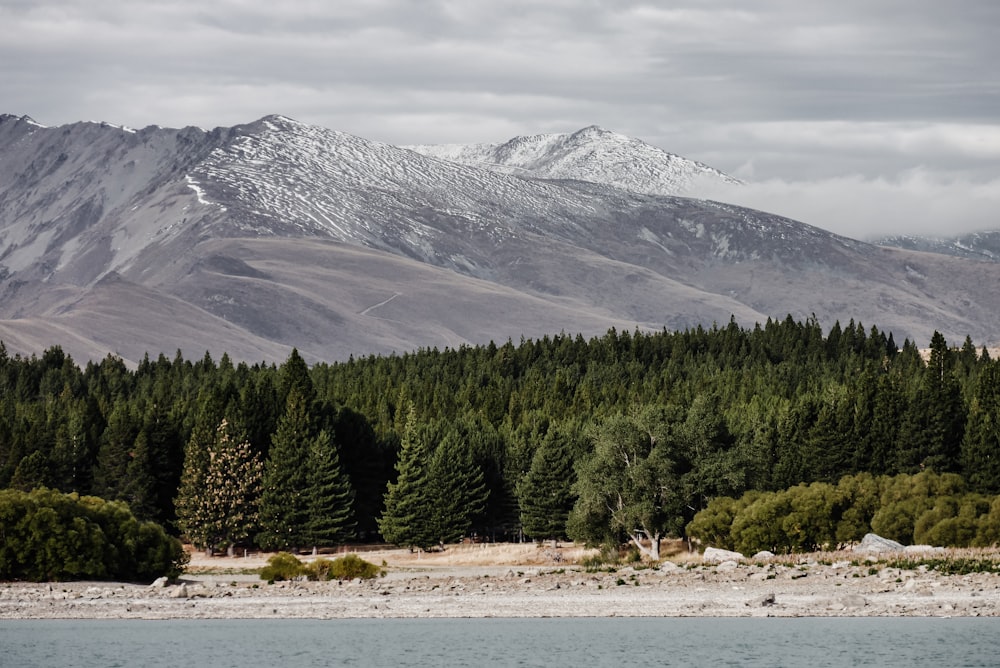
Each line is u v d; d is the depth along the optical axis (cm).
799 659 15362
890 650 15638
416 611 19888
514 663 15788
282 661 16262
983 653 15362
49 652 16962
